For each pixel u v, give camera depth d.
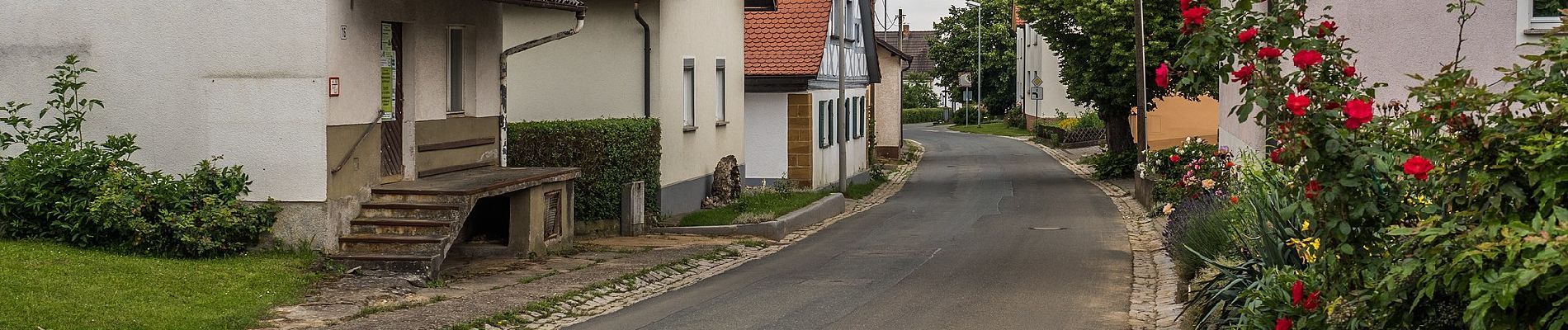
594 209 18.17
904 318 10.68
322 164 12.60
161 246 12.05
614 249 16.17
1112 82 33.53
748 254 16.69
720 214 20.94
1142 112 28.50
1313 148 6.04
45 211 12.05
